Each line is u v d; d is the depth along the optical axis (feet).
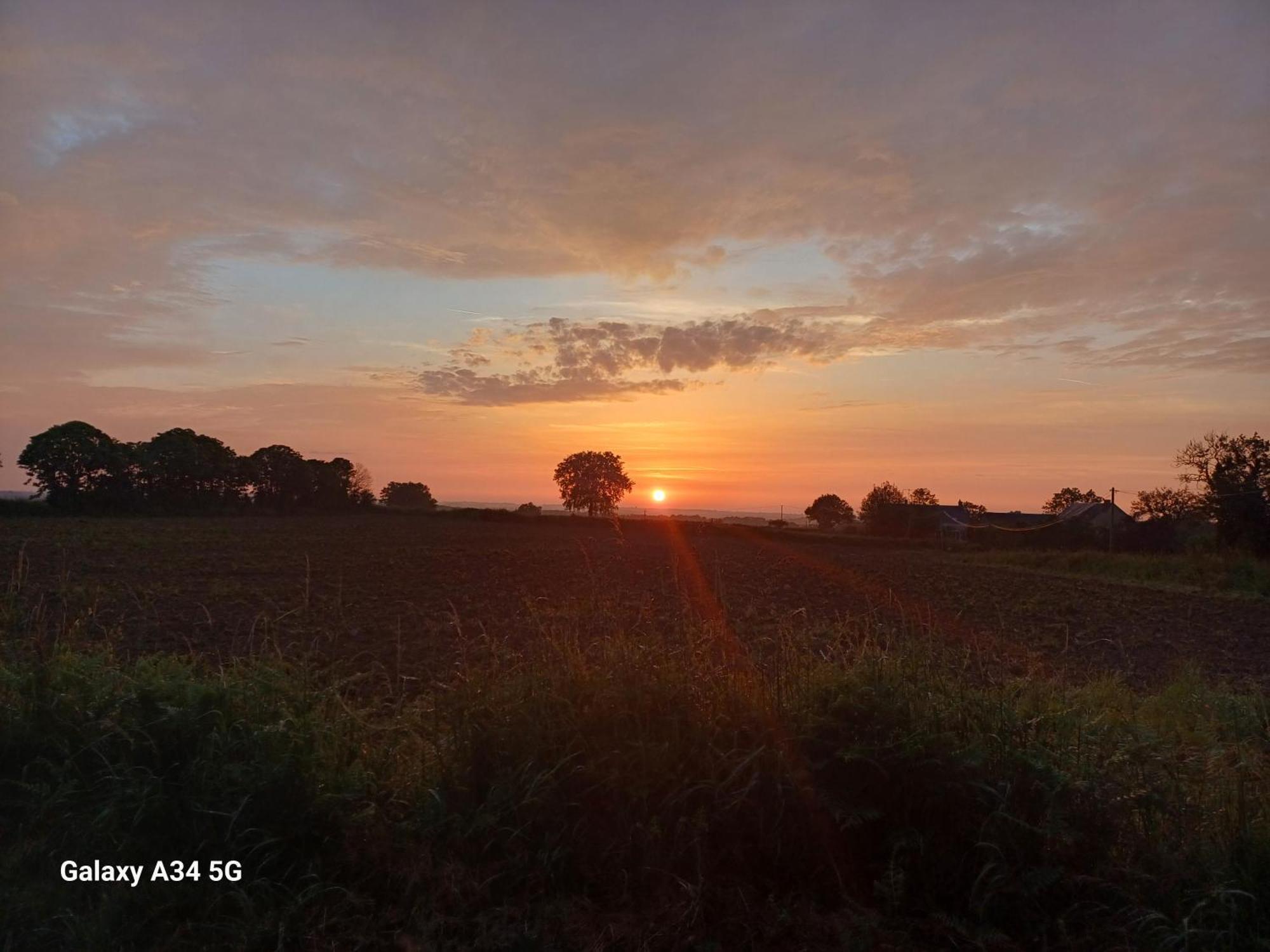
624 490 368.27
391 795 14.57
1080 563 117.60
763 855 13.09
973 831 12.94
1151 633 53.88
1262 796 14.47
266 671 17.10
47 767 14.19
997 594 78.13
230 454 265.75
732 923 11.94
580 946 11.47
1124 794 13.32
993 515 261.03
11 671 16.61
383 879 12.77
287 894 12.37
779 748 13.56
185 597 61.00
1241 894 11.66
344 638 39.29
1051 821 12.46
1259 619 64.08
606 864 12.91
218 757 13.94
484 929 11.60
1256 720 20.17
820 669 16.22
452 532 181.98
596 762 13.65
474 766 14.25
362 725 16.71
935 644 19.08
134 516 217.77
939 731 13.97
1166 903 12.08
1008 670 23.93
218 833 13.08
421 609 53.31
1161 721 22.80
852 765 13.47
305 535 158.71
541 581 76.79
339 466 300.20
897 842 12.73
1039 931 11.94
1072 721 15.03
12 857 12.72
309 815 13.53
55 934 11.59
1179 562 104.42
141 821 13.12
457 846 13.10
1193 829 13.26
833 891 12.75
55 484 219.82
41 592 52.95
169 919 11.96
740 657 17.10
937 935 11.94
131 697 15.25
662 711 14.65
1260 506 118.83
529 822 13.24
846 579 88.89
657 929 11.69
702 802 13.23
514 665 17.01
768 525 278.05
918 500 267.39
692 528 191.93
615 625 19.48
